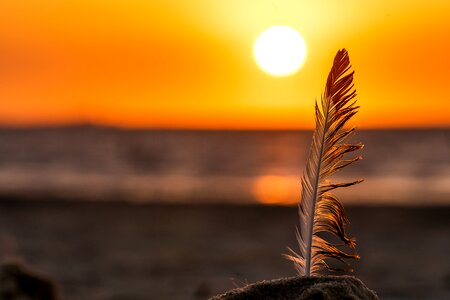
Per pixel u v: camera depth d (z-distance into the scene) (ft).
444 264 54.60
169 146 296.92
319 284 8.91
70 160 208.74
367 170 157.99
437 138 314.14
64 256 60.59
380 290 46.06
